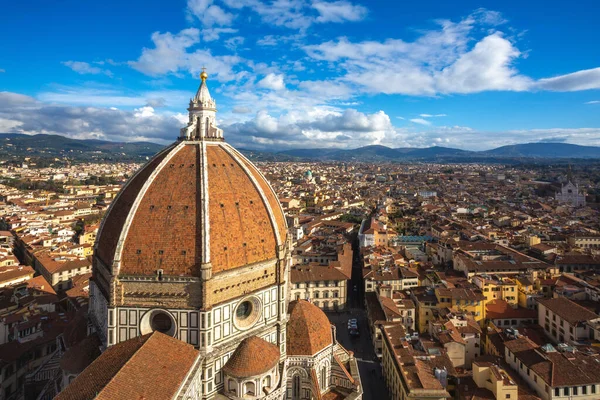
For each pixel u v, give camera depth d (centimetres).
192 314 7969
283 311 9456
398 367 11706
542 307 15400
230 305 8356
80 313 11800
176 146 9312
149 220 8219
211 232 8138
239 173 9438
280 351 9044
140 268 8069
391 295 17762
